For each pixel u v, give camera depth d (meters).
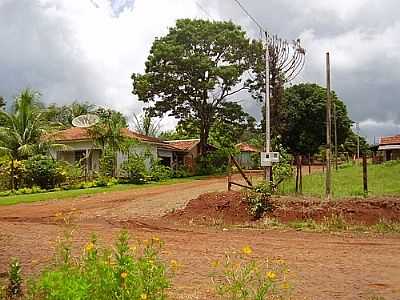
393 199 15.16
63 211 19.53
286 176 19.50
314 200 15.81
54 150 39.56
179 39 48.12
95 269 5.09
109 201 22.97
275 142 21.81
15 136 35.84
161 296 5.14
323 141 72.06
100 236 13.26
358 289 7.79
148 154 40.38
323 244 11.95
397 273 8.91
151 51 47.97
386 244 11.91
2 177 30.92
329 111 17.61
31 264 9.51
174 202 21.11
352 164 47.59
